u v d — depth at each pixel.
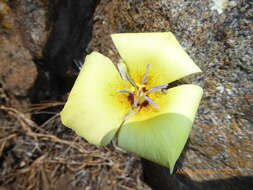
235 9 0.09
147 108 0.08
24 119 0.14
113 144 0.14
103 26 0.11
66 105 0.07
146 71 0.08
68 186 0.14
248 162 0.09
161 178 0.12
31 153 0.14
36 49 0.11
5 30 0.11
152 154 0.07
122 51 0.08
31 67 0.12
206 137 0.09
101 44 0.11
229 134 0.09
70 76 0.13
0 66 0.12
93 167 0.14
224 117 0.09
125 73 0.08
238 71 0.08
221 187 0.09
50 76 0.13
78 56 0.12
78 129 0.07
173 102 0.07
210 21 0.09
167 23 0.09
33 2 0.10
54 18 0.10
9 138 0.14
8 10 0.10
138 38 0.08
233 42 0.09
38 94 0.13
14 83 0.12
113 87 0.08
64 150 0.15
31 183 0.14
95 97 0.07
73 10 0.11
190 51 0.09
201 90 0.07
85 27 0.11
